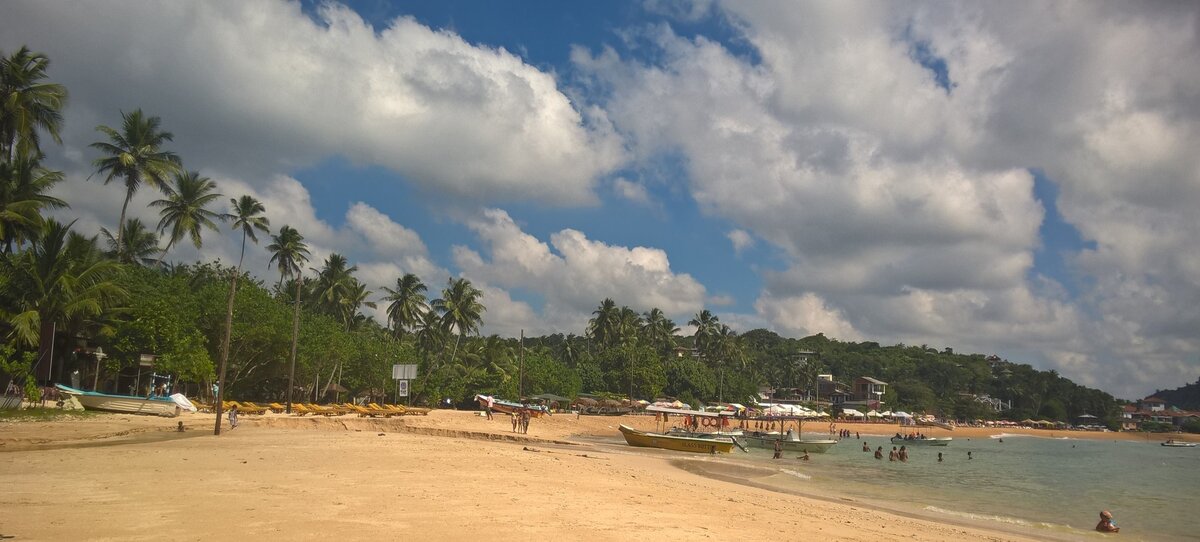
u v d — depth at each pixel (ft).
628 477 80.84
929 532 61.11
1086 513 98.17
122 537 34.96
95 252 150.20
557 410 323.98
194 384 201.16
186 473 60.08
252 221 234.58
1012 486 133.69
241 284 184.24
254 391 223.71
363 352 242.58
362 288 291.99
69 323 143.33
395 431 153.69
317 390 227.61
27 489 48.78
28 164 142.51
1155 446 428.15
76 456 70.95
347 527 39.40
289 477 59.72
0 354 121.19
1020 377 651.25
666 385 407.44
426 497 51.60
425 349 315.17
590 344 538.06
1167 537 78.59
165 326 152.76
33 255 132.05
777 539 46.03
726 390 448.24
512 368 325.83
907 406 557.33
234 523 39.17
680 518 50.72
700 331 483.92
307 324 206.18
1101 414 618.44
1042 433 499.92
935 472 159.22
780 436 195.62
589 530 42.91
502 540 38.27
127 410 133.49
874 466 166.20
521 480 66.39
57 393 130.41
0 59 145.89
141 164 189.98
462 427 168.04
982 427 513.86
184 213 200.23
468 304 315.37
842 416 463.42
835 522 59.41
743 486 90.38
